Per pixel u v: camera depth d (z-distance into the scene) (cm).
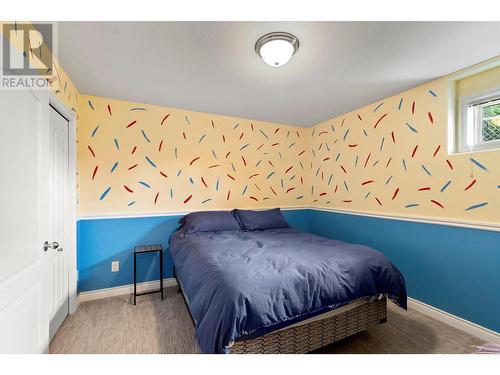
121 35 148
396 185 245
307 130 378
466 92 200
